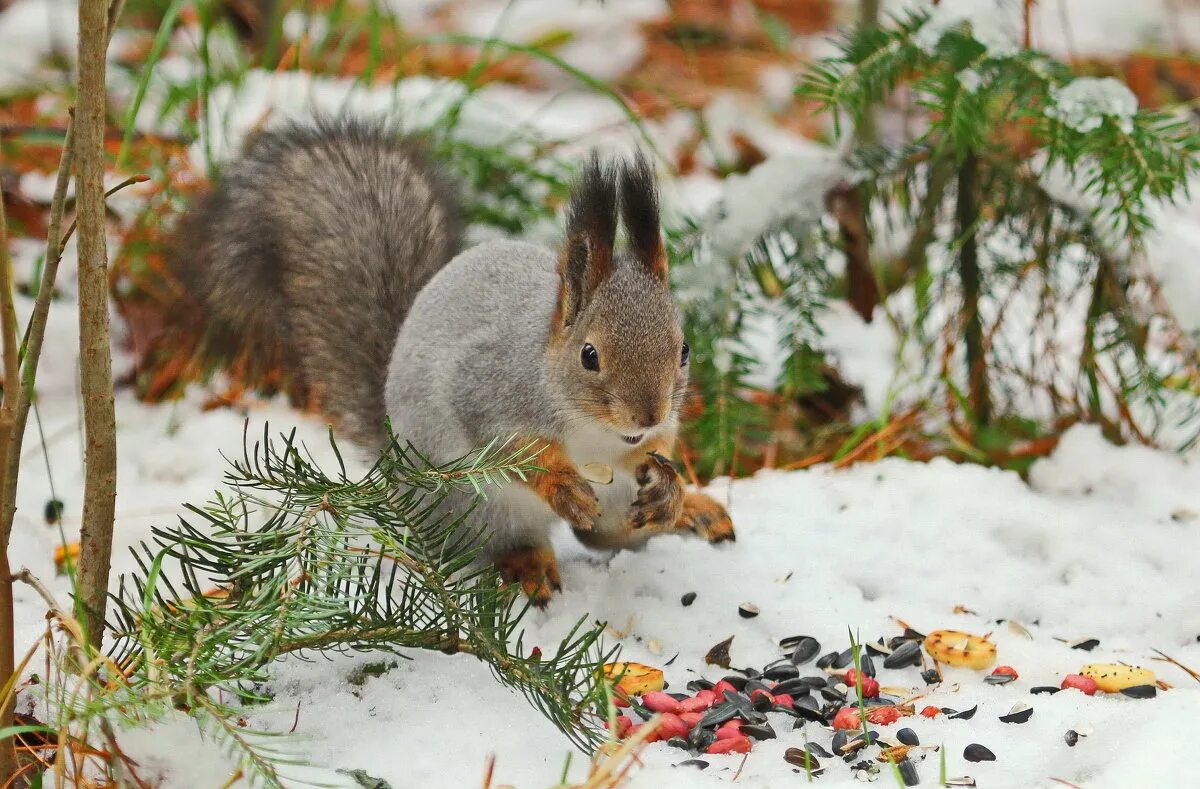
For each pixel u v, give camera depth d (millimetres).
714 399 9664
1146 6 17062
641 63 16109
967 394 10281
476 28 16531
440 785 5648
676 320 7340
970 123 8781
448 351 7832
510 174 11672
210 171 10805
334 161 9906
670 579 7797
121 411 10328
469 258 8211
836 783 5617
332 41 15070
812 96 9117
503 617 6426
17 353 5375
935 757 5969
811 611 7484
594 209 7129
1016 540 8422
